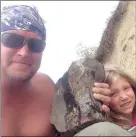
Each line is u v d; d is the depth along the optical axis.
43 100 0.67
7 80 0.64
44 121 0.65
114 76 0.74
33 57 0.63
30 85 0.67
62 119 0.58
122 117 0.72
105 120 0.56
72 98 0.59
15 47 0.62
